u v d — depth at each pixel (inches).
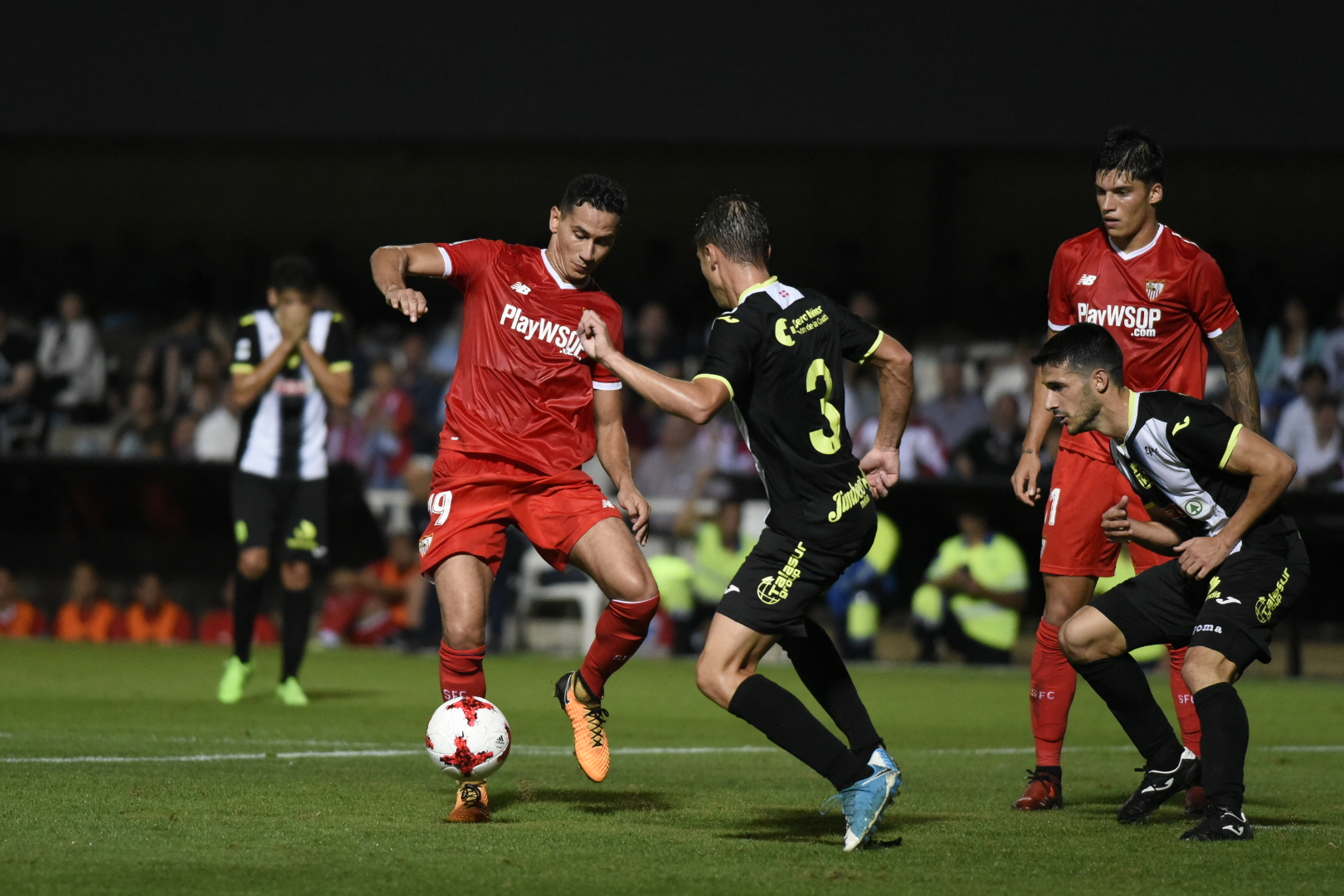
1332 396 1839.3
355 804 706.2
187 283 2485.2
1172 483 668.1
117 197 2598.4
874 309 2251.5
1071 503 779.4
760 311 614.5
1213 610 660.1
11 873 538.9
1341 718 1277.1
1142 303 797.9
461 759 657.0
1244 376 805.9
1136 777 880.9
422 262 714.8
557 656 1747.0
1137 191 786.2
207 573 1867.6
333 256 2508.6
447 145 2480.3
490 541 711.1
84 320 2284.7
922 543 1736.0
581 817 684.7
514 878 541.6
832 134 2118.6
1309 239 2373.3
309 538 1230.3
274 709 1205.7
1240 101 2047.2
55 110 2203.5
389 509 1834.4
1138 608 695.7
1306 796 803.4
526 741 1032.2
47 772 797.9
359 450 2121.1
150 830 626.5
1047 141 2086.6
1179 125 2059.5
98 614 1881.2
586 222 709.3
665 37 2133.4
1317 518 1644.9
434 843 607.8
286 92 2181.3
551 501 708.0
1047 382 671.1
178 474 1861.5
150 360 2267.5
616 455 737.6
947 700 1376.7
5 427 2206.0
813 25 2112.5
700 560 1774.1
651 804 733.3
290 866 556.7
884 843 620.4
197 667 1562.5
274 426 1224.2
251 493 1227.2
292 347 1203.9
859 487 624.7
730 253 641.0
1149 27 2059.5
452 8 2159.2
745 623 613.6
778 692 608.4
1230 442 648.4
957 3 2090.3
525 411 712.4
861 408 2052.2
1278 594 660.7
